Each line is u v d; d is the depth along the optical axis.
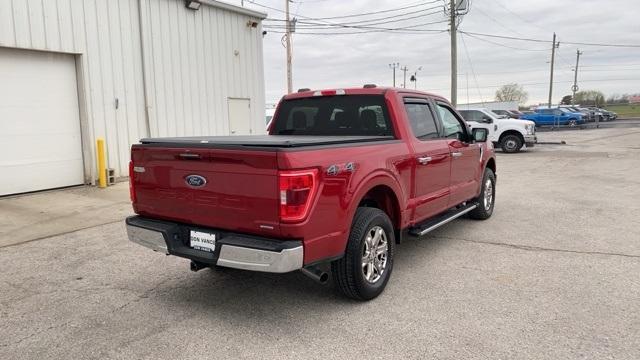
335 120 5.52
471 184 6.78
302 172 3.55
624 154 18.81
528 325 3.81
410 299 4.40
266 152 3.53
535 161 16.97
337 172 3.87
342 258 4.14
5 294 4.67
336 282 4.25
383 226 4.48
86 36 10.80
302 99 5.84
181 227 4.23
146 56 12.19
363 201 4.63
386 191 4.68
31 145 10.16
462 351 3.42
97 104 11.13
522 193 10.16
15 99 9.84
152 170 4.29
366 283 4.29
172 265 5.54
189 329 3.88
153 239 4.25
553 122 42.62
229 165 3.74
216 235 3.94
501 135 20.30
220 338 3.71
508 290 4.57
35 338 3.75
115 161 11.61
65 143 10.75
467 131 6.67
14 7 9.50
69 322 4.04
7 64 9.66
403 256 5.73
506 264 5.36
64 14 10.36
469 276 4.99
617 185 11.09
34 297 4.59
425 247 6.10
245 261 3.63
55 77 10.48
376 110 5.20
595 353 3.36
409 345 3.54
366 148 4.33
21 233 6.95
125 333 3.82
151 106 12.41
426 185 5.39
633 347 3.44
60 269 5.41
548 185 11.28
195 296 4.59
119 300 4.51
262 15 15.70
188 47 13.40
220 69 14.51
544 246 6.06
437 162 5.61
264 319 4.05
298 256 3.57
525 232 6.80
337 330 3.80
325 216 3.77
